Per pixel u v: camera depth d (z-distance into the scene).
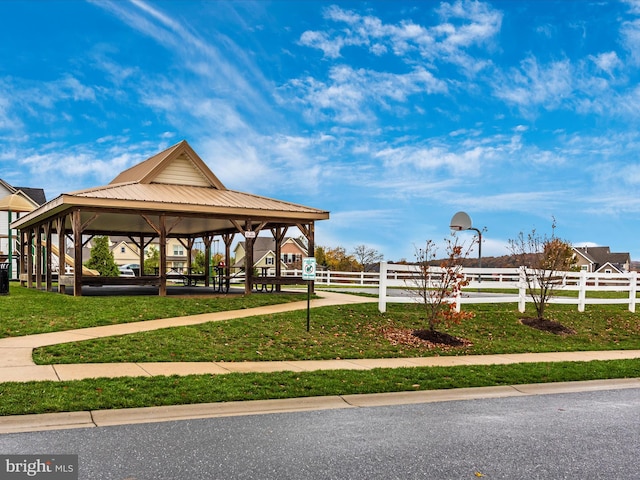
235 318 14.98
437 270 15.95
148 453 5.66
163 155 22.78
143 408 7.12
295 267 63.41
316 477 5.13
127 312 15.12
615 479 5.33
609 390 9.95
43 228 23.28
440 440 6.42
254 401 7.83
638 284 22.98
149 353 10.65
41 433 6.22
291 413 7.45
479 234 27.12
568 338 16.03
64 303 15.98
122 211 18.53
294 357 11.31
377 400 8.41
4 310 14.48
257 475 5.14
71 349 10.47
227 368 9.86
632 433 6.96
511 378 10.23
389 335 14.41
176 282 34.81
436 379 9.77
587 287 19.75
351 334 14.23
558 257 18.69
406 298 17.33
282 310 16.83
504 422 7.37
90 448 5.77
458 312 15.38
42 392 7.44
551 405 8.53
